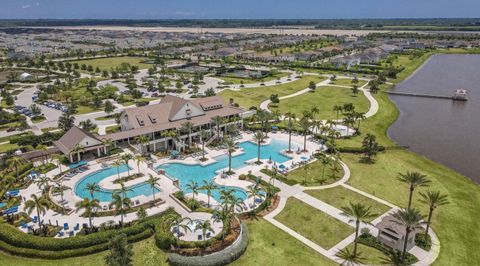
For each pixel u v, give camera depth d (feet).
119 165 301.22
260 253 205.67
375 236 219.61
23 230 224.53
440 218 239.71
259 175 304.30
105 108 481.46
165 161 333.83
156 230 216.13
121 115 383.04
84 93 590.96
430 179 296.71
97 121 449.89
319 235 222.48
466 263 198.49
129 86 631.56
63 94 542.98
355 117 430.20
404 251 194.90
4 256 205.05
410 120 479.00
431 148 378.73
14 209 246.06
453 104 554.87
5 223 225.76
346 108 434.30
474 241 217.56
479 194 275.39
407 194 271.90
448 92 624.59
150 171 309.01
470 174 316.40
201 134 360.69
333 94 587.68
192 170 318.86
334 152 346.74
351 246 211.61
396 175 304.09
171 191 273.75
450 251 207.51
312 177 299.17
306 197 266.57
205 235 209.97
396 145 380.58
